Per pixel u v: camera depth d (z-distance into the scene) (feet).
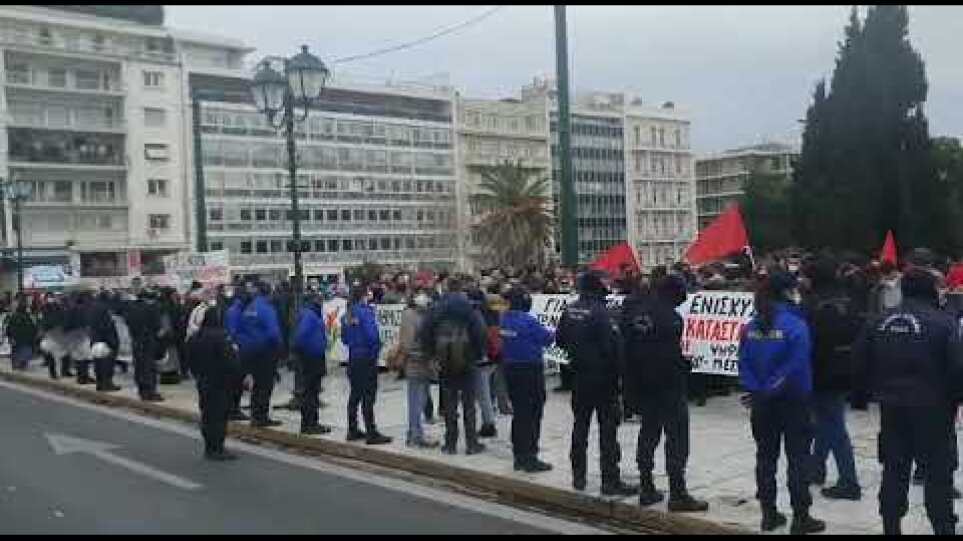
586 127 348.18
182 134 244.42
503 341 33.32
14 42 218.38
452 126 311.47
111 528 26.73
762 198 234.79
